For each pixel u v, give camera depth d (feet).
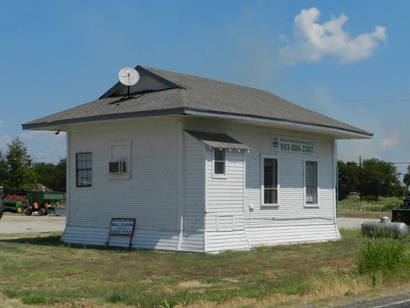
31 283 43.57
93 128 73.31
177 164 63.93
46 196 168.04
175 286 42.42
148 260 56.49
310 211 80.18
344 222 141.28
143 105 65.62
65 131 77.25
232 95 76.28
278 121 69.51
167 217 64.75
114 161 70.59
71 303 35.86
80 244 72.18
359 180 375.86
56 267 51.78
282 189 75.77
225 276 47.47
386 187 377.91
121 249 66.23
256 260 56.90
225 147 62.75
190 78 79.46
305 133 80.28
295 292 39.68
